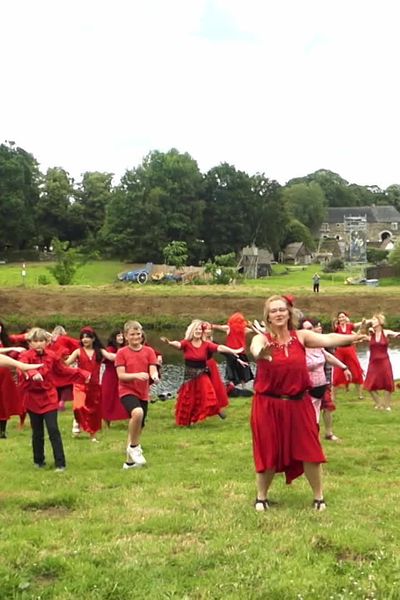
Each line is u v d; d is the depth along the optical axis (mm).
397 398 17516
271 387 7031
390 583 5285
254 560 5777
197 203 108688
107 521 7055
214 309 53125
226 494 8031
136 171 110438
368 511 7160
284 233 125562
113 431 13719
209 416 14211
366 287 65438
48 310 52938
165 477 9102
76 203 121500
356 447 11117
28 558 5965
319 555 5879
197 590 5227
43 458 10141
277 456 7082
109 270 95125
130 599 5160
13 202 105000
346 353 17594
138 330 10086
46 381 9938
